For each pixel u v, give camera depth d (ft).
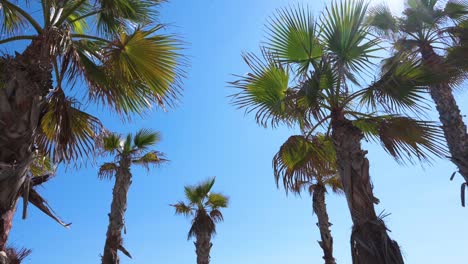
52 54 15.87
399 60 21.83
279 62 23.00
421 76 21.40
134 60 20.07
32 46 15.76
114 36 23.38
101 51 20.52
